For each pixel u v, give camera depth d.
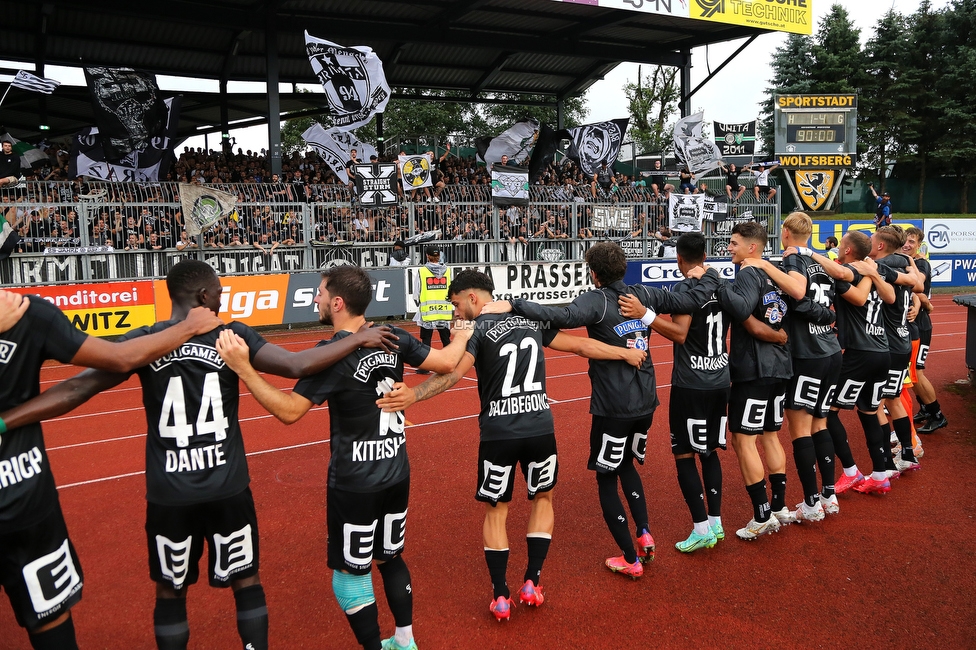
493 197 17.39
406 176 16.33
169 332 2.86
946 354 12.46
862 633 3.71
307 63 22.23
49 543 2.76
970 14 33.31
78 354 2.70
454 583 4.32
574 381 10.62
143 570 4.56
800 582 4.27
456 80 24.73
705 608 3.99
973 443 7.00
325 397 3.14
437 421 8.23
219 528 2.99
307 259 15.52
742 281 4.64
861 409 5.70
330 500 3.24
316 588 4.27
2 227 12.22
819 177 30.06
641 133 38.03
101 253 13.35
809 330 4.99
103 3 15.12
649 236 19.48
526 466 3.95
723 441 4.70
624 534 4.27
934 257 23.95
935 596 4.07
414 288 16.25
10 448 2.66
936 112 34.19
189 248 14.20
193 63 20.83
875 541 4.82
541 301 18.20
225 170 18.23
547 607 4.02
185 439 2.91
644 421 4.32
